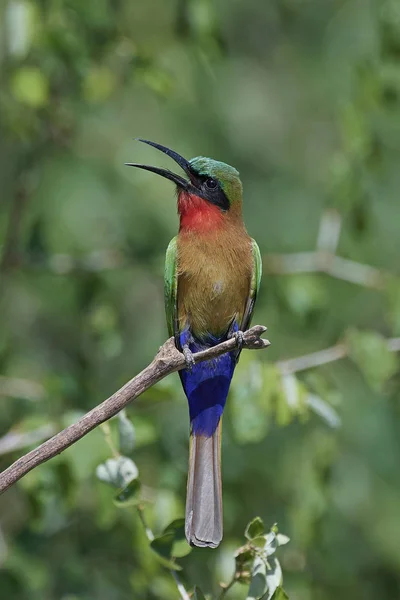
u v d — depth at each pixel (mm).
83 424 7035
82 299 12680
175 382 10422
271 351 14680
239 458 13492
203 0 12156
